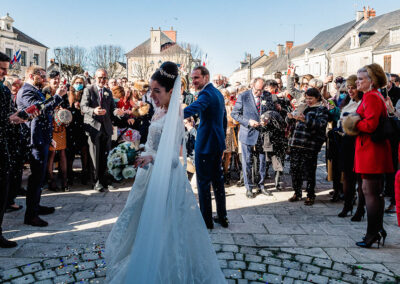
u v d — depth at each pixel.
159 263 2.08
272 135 5.86
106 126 5.97
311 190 5.39
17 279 2.91
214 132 4.09
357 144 3.68
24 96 4.16
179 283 2.15
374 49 38.66
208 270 2.30
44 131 4.20
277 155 6.12
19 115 3.45
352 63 42.06
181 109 2.38
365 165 3.59
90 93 5.95
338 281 2.95
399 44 35.66
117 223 2.40
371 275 3.06
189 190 2.37
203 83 4.14
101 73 5.98
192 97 6.22
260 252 3.54
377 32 40.12
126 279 2.06
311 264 3.27
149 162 2.31
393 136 3.51
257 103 5.73
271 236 4.00
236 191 6.21
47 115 4.21
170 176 2.27
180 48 50.81
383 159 3.55
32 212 4.27
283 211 5.04
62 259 3.29
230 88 7.64
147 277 2.03
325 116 5.30
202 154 4.11
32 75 4.23
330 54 46.19
